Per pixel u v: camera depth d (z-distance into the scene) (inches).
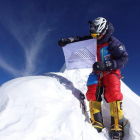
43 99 73.8
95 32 85.4
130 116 86.5
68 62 95.7
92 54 89.8
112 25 88.6
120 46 85.6
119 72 87.4
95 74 89.3
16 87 76.0
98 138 70.9
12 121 60.3
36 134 58.5
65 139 60.1
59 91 86.0
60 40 94.6
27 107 67.0
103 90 89.3
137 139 72.8
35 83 81.4
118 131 75.1
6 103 67.1
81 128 67.7
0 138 53.2
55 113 70.9
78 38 99.3
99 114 81.1
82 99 92.4
